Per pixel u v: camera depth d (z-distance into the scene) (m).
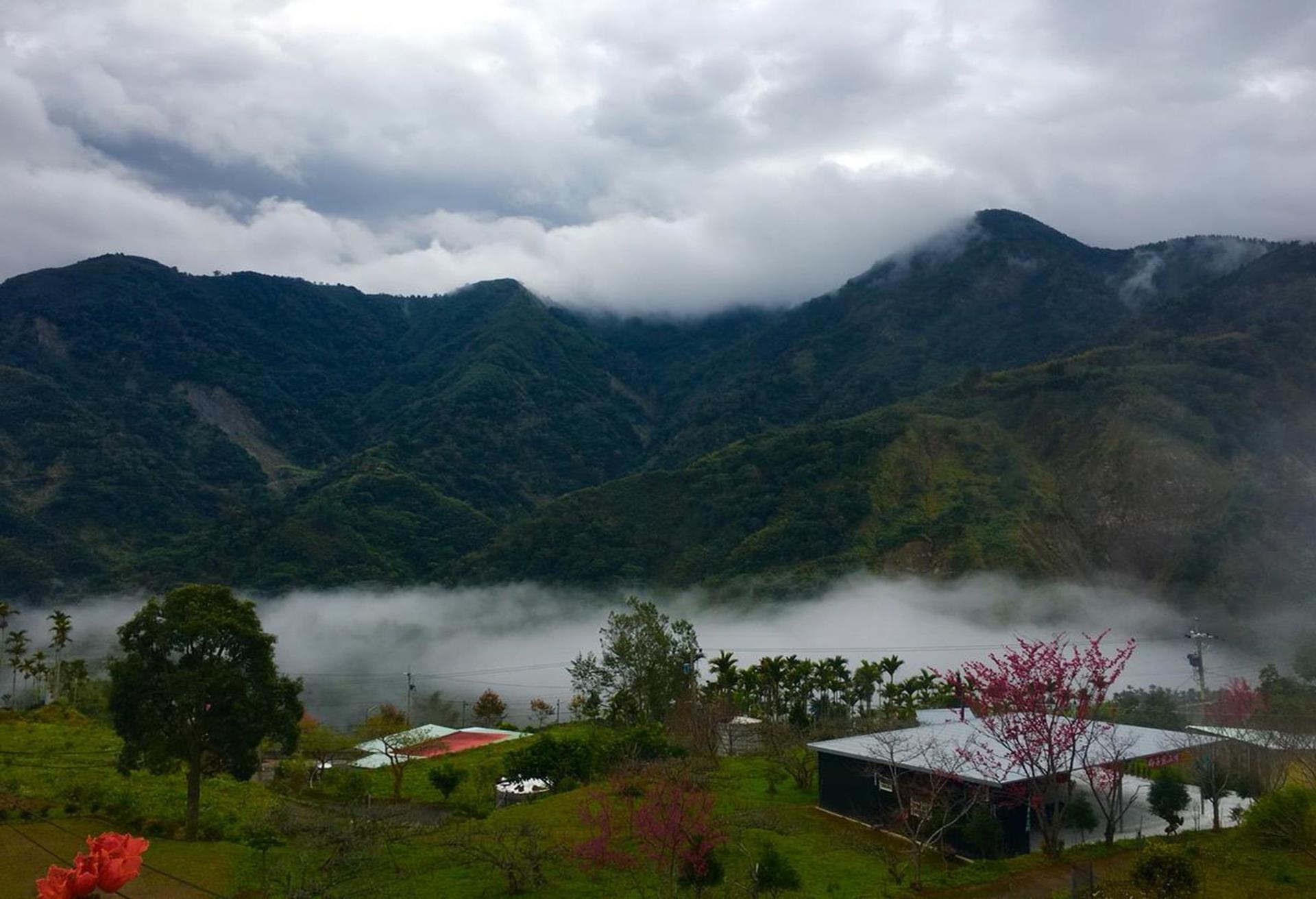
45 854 28.44
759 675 67.25
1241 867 24.67
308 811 33.06
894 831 31.20
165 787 39.53
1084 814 29.48
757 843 30.00
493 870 27.56
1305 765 30.45
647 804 26.88
